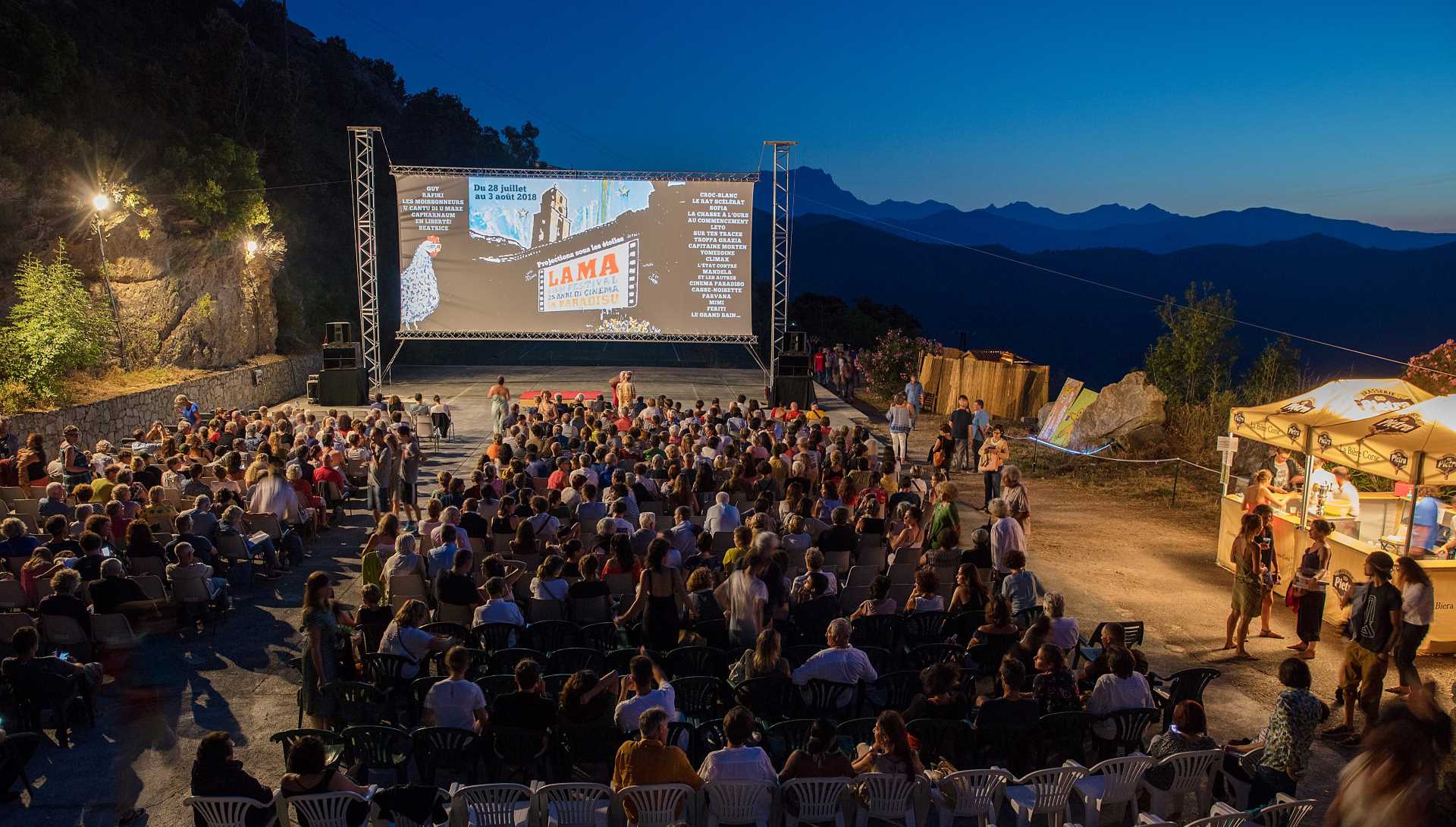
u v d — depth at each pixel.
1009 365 28.45
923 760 6.98
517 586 10.66
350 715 7.50
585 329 28.05
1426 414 11.00
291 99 41.25
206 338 27.62
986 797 6.27
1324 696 9.57
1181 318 25.81
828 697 7.49
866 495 13.20
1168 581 13.55
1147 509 18.22
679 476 12.99
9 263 21.22
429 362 45.84
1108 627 7.91
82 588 9.54
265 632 10.70
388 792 6.04
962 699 7.14
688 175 27.48
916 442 25.25
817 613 9.20
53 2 32.59
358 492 17.58
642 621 8.88
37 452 14.41
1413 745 3.65
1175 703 7.91
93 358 21.19
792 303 58.84
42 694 7.75
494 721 6.66
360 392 28.67
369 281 28.75
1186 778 6.43
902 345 34.03
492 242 27.58
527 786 6.58
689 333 28.23
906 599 10.36
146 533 10.38
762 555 8.64
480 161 71.81
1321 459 12.20
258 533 12.60
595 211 27.59
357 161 28.06
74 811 6.94
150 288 25.25
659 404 20.89
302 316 35.94
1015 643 8.27
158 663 9.77
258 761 7.77
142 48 36.22
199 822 5.93
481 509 12.30
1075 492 19.67
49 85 24.06
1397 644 8.45
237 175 28.33
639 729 6.12
